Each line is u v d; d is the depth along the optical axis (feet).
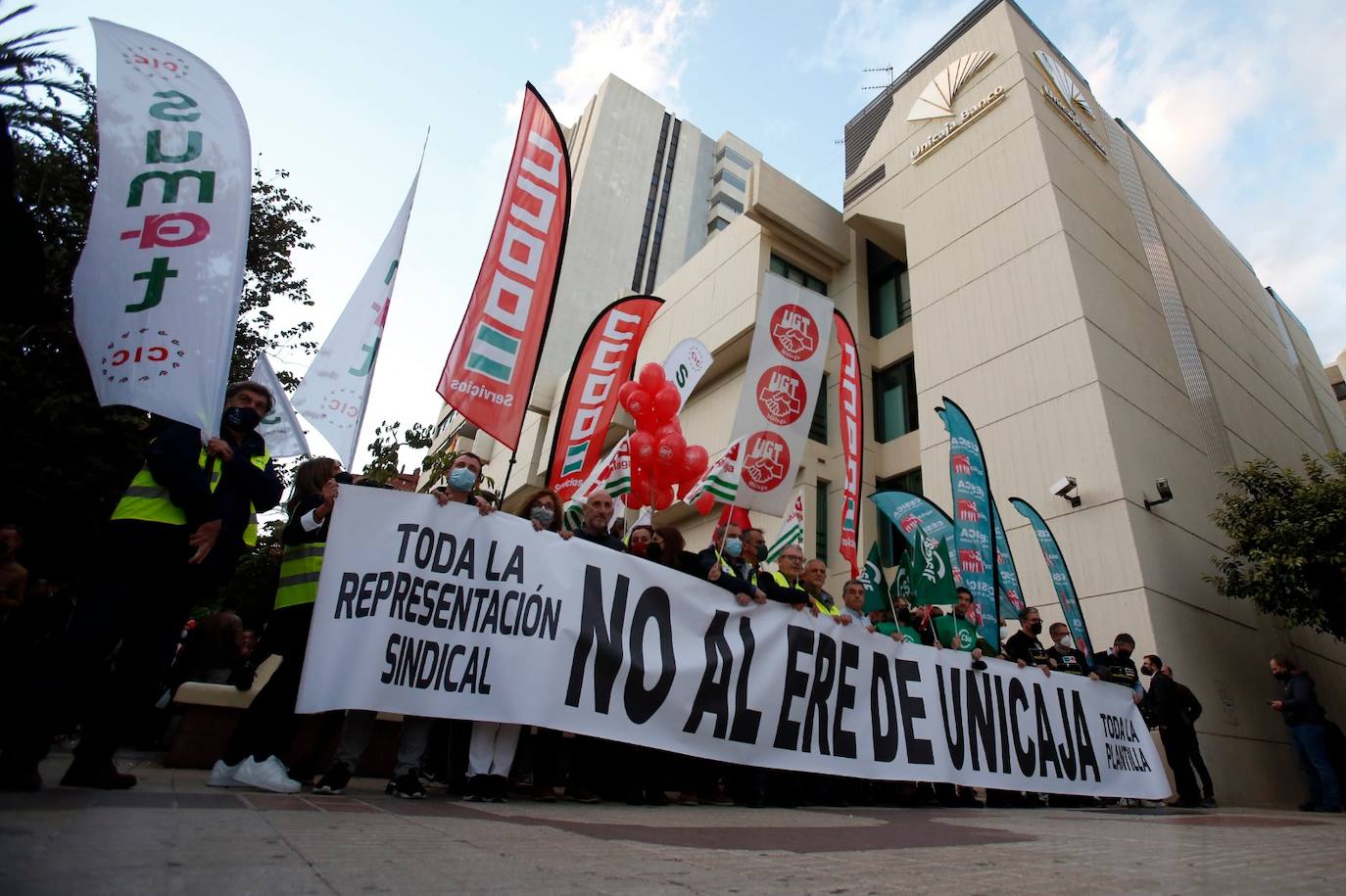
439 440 121.70
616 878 5.44
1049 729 20.30
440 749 18.60
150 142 10.44
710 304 65.62
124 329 9.52
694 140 171.63
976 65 55.72
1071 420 40.24
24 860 4.51
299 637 11.64
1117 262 48.34
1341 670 49.08
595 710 12.62
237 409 11.36
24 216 6.83
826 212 64.95
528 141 19.03
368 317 16.12
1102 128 57.98
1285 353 74.54
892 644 17.81
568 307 121.29
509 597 12.41
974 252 50.03
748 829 9.92
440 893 4.53
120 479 28.09
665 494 23.45
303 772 12.75
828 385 58.65
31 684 8.36
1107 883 6.46
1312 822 18.30
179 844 5.50
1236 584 38.22
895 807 18.10
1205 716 34.19
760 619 15.52
